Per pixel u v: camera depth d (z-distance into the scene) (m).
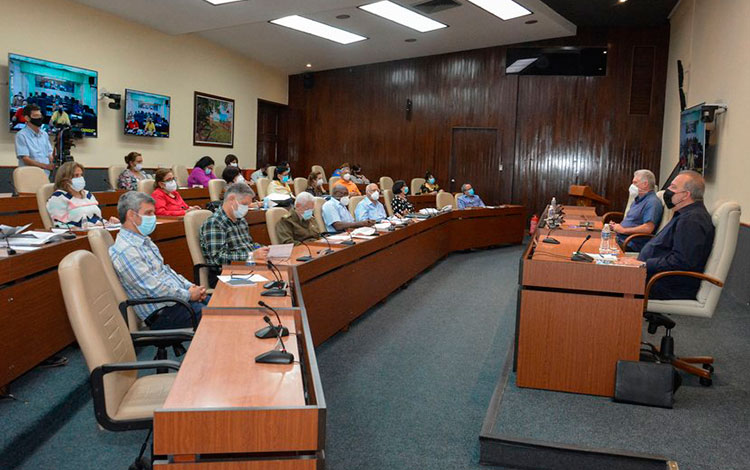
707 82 7.82
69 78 7.72
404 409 3.16
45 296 3.22
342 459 2.61
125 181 7.18
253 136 12.43
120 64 8.63
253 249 4.09
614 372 3.08
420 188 11.54
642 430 2.71
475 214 8.92
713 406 3.00
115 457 2.58
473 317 5.09
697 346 4.06
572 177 11.83
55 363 3.39
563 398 3.06
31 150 6.33
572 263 3.08
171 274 3.30
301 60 12.36
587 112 11.65
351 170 11.96
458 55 12.30
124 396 2.16
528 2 9.30
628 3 9.95
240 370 1.73
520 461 2.56
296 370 1.75
